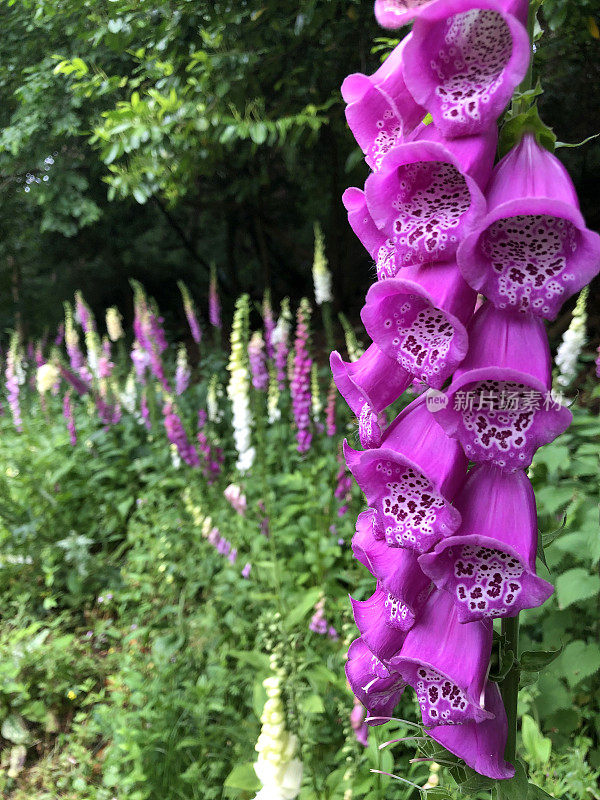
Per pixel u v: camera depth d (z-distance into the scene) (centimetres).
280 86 596
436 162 102
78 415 721
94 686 405
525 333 104
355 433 135
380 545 129
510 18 88
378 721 143
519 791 127
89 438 616
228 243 1386
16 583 487
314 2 481
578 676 291
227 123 518
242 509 415
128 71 714
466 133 98
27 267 1355
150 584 447
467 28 97
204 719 319
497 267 97
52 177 809
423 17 92
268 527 415
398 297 107
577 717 295
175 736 314
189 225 1457
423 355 104
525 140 103
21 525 522
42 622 443
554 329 571
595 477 344
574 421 367
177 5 517
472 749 123
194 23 530
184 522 490
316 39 561
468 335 107
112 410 651
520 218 98
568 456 325
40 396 814
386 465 115
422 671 120
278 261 1402
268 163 1009
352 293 1180
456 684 114
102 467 600
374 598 140
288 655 248
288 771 197
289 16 528
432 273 106
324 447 511
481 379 100
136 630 404
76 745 353
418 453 114
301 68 555
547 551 302
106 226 1270
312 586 416
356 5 525
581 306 371
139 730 316
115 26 511
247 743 304
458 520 105
